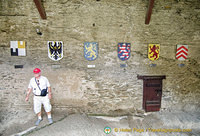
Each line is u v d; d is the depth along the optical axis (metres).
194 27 3.56
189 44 3.61
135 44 3.53
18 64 3.38
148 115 3.69
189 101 3.82
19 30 3.28
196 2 3.45
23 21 3.26
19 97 3.45
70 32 3.39
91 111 3.64
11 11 3.21
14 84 3.41
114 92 3.63
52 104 3.53
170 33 3.54
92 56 3.47
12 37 3.29
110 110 3.67
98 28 3.43
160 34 3.53
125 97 3.66
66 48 3.42
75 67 3.49
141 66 3.60
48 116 3.06
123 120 3.44
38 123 3.00
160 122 3.38
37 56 3.39
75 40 3.42
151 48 3.52
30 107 3.48
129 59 3.57
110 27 3.45
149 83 3.66
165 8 3.43
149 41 3.54
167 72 3.67
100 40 3.47
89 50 3.45
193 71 3.73
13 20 3.24
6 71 3.37
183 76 3.72
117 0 3.35
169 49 3.59
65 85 3.52
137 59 3.58
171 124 3.32
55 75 3.47
